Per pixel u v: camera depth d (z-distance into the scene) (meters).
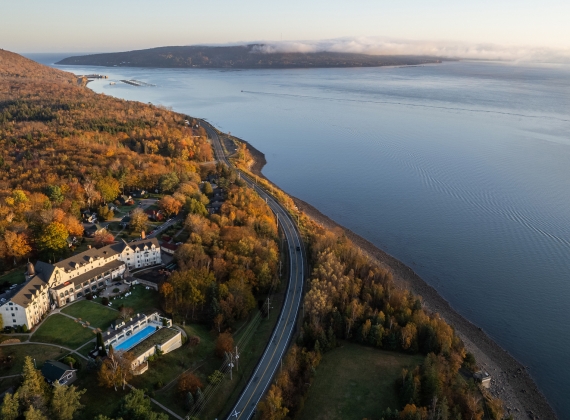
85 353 143.12
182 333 158.25
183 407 129.88
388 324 171.88
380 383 150.38
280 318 180.62
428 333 166.62
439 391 140.88
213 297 173.25
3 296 163.38
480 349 179.50
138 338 150.38
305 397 141.50
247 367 153.38
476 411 137.88
